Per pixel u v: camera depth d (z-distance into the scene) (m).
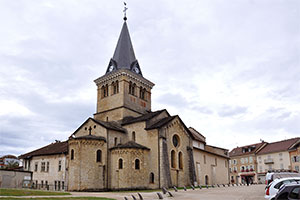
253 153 85.81
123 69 53.28
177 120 48.50
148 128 45.53
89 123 48.25
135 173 41.19
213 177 60.78
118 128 48.00
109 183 42.28
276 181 20.31
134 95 55.06
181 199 25.58
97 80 57.69
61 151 50.34
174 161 45.69
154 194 31.78
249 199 24.33
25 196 25.47
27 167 56.72
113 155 42.91
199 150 56.97
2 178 40.09
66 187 43.19
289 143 79.31
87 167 40.88
